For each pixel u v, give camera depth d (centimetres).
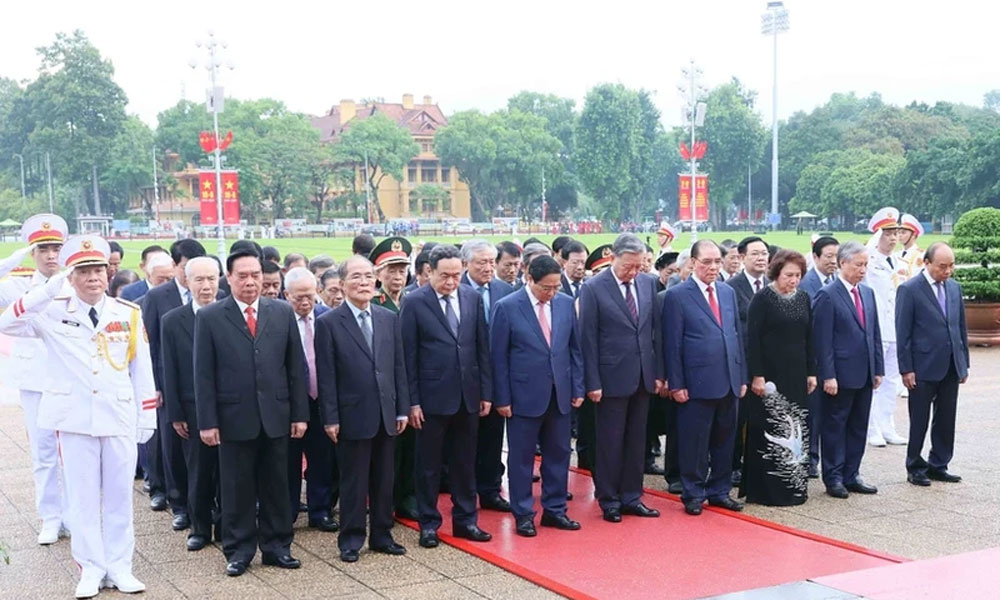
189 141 6462
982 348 1500
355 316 573
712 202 7900
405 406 583
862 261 703
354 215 7056
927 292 733
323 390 563
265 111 6831
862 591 470
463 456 603
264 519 562
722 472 679
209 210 2630
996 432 905
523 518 611
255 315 555
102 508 526
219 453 555
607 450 644
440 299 607
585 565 545
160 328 651
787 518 647
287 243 4703
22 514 686
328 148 6781
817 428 766
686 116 3262
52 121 6594
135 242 4725
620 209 7844
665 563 546
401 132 6944
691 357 654
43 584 538
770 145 7738
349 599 500
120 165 6506
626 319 643
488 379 613
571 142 8888
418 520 617
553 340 619
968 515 646
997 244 1516
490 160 7338
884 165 5944
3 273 589
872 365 707
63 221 613
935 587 469
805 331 682
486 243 649
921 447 734
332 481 662
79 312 520
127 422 526
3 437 962
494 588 512
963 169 4903
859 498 698
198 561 572
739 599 473
